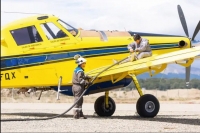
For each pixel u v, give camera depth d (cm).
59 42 1341
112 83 1398
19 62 1305
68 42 1350
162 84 7700
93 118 1330
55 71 1333
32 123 1144
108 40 1409
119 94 6912
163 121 1263
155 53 1478
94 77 1301
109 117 1427
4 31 1309
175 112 1783
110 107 1473
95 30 1435
